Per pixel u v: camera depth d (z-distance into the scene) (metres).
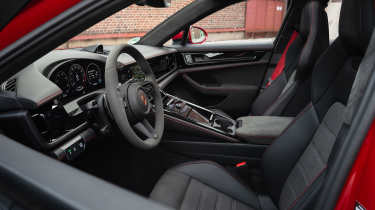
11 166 0.44
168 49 2.21
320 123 1.04
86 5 0.61
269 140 1.52
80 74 1.29
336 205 0.72
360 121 0.63
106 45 2.16
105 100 1.09
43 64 1.09
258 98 2.13
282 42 2.18
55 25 0.60
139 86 1.10
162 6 1.29
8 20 0.56
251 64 2.32
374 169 0.60
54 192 0.37
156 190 1.20
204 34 2.34
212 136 1.63
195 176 1.29
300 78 1.65
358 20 0.82
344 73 0.95
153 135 1.14
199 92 2.42
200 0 2.06
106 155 1.62
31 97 0.88
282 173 1.15
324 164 0.87
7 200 0.43
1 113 0.88
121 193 0.36
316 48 1.54
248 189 1.27
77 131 1.13
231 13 7.71
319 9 1.54
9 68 0.62
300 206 0.90
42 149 0.95
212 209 1.13
